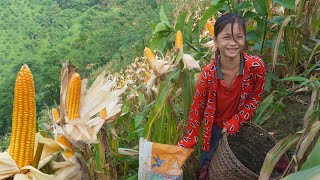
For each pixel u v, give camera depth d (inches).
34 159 90.0
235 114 118.4
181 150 114.7
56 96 1250.6
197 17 360.2
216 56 113.8
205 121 120.5
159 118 127.3
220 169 111.7
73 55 1585.9
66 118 93.5
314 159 78.3
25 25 3122.5
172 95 149.0
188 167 135.3
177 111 159.9
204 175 125.8
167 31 155.5
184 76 126.0
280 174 116.6
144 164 115.3
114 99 101.5
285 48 158.2
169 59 125.1
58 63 1502.2
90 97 102.0
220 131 123.0
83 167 97.4
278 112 158.9
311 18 162.2
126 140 148.4
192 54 158.7
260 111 152.1
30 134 86.4
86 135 93.3
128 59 698.2
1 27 3152.1
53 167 96.1
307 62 163.3
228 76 112.3
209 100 116.8
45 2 3432.6
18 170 87.3
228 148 110.4
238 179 109.0
